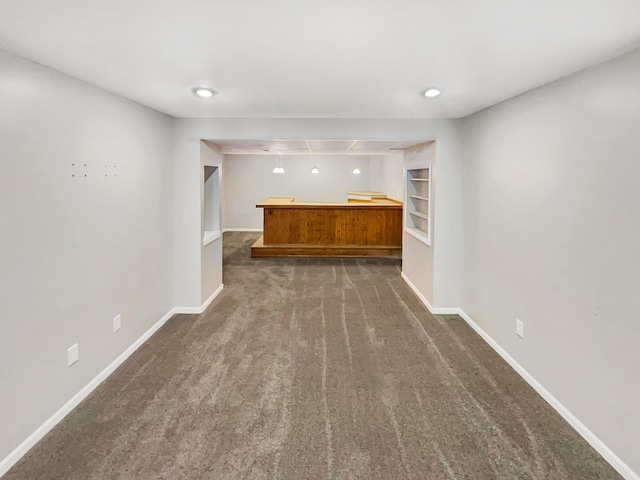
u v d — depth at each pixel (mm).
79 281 2461
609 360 1960
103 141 2721
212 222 5039
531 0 1389
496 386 2699
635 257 1796
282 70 2264
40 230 2107
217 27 1653
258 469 1899
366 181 11125
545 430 2209
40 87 2100
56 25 1618
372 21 1589
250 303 4566
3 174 1859
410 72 2289
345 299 4754
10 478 1829
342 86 2650
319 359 3119
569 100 2279
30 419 2051
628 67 1841
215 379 2783
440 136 4027
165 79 2463
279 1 1408
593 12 1478
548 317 2494
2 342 1865
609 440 1960
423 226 5242
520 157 2852
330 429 2219
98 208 2668
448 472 1882
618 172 1896
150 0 1402
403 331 3717
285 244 7598
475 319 3740
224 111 3617
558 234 2385
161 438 2125
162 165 3764
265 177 11133
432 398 2545
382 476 1856
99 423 2256
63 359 2312
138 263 3293
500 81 2471
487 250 3447
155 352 3221
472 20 1568
